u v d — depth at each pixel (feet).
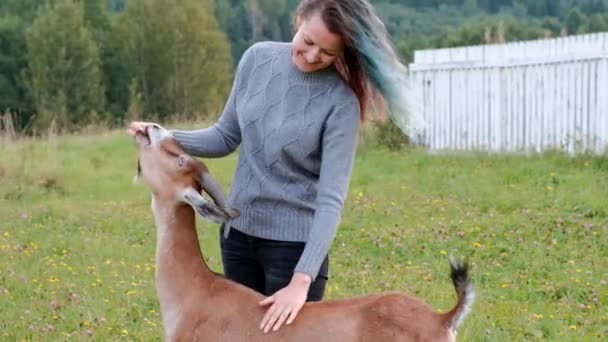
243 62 15.07
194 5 144.05
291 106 14.40
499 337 21.11
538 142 53.06
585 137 49.80
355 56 14.20
